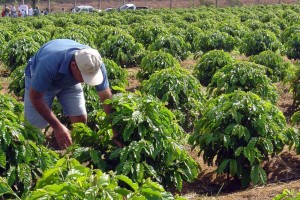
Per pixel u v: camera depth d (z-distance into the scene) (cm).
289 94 1005
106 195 394
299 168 689
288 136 638
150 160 555
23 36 1143
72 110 603
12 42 1130
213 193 633
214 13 2645
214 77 812
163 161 558
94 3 4681
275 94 808
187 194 621
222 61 964
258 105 620
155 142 548
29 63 571
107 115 558
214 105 644
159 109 561
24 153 521
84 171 418
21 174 512
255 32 1252
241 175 624
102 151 567
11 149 525
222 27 1502
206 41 1315
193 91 752
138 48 1202
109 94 559
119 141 562
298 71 898
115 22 2077
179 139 596
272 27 1691
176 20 2189
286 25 1953
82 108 608
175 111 724
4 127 516
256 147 618
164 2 4694
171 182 569
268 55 1021
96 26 2038
